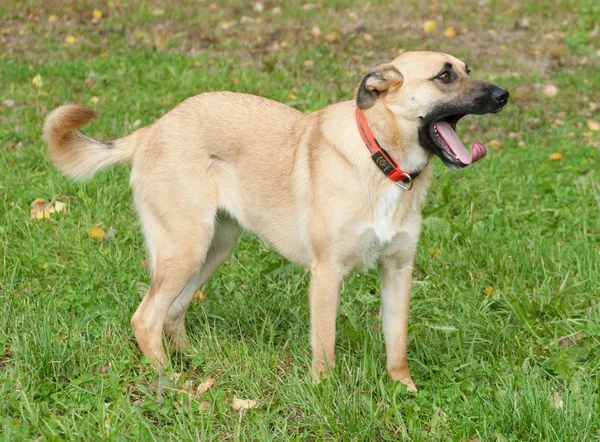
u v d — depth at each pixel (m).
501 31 12.16
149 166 4.45
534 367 4.17
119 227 5.75
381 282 4.27
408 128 3.97
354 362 4.27
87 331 4.43
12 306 4.60
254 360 4.24
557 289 5.01
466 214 6.06
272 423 3.80
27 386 3.89
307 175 4.14
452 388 3.99
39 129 7.30
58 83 8.66
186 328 4.78
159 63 9.66
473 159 4.00
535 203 6.30
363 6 13.58
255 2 13.70
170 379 4.09
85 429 3.62
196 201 4.35
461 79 3.99
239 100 4.50
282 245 4.36
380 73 3.88
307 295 5.04
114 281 5.08
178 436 3.60
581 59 10.73
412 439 3.64
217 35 11.48
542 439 3.60
